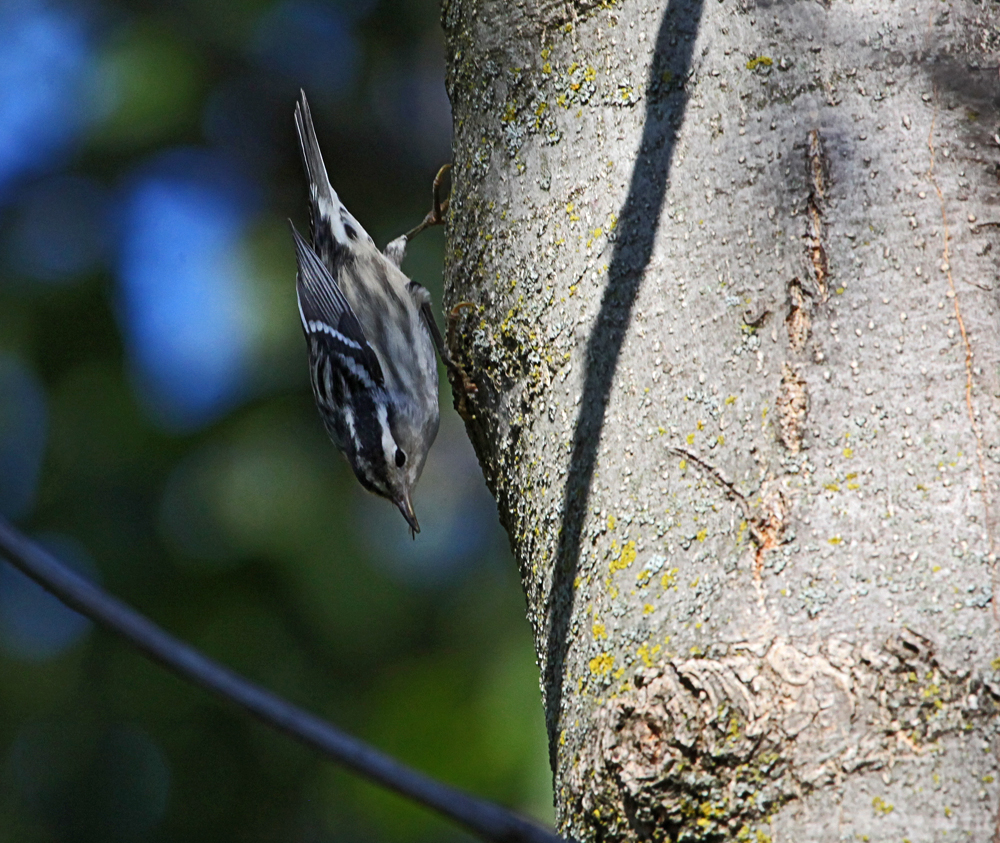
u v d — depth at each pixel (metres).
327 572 5.05
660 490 4.55
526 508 4.84
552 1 4.85
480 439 4.87
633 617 4.46
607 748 4.37
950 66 4.74
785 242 4.62
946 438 4.32
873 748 4.03
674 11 4.84
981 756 3.99
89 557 5.05
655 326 4.74
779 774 4.08
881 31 4.80
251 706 2.65
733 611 4.29
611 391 4.80
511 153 4.85
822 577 4.23
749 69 4.83
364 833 5.05
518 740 4.98
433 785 2.66
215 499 5.06
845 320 4.50
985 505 4.23
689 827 4.17
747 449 4.45
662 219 4.83
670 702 4.25
